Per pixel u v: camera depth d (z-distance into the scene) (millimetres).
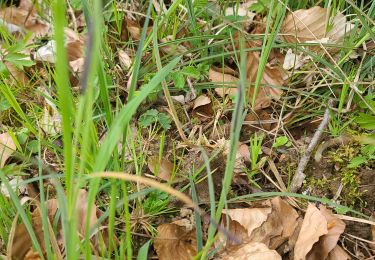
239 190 465
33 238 359
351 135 486
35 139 490
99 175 268
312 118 518
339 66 525
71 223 290
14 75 535
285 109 525
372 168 470
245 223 428
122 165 414
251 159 482
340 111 487
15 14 608
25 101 516
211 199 356
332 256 418
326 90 530
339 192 458
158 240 419
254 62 545
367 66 525
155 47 453
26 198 424
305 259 408
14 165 455
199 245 388
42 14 595
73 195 279
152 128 511
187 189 456
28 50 562
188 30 574
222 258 410
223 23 562
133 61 535
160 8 565
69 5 579
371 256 425
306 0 601
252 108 502
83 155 273
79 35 563
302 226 423
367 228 436
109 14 581
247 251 409
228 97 523
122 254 358
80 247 333
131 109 281
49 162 476
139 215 432
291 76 533
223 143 486
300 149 490
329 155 479
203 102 521
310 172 474
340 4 591
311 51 542
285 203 437
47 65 537
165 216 442
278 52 564
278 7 571
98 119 498
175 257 417
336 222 425
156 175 455
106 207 439
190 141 495
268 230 429
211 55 539
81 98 248
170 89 530
